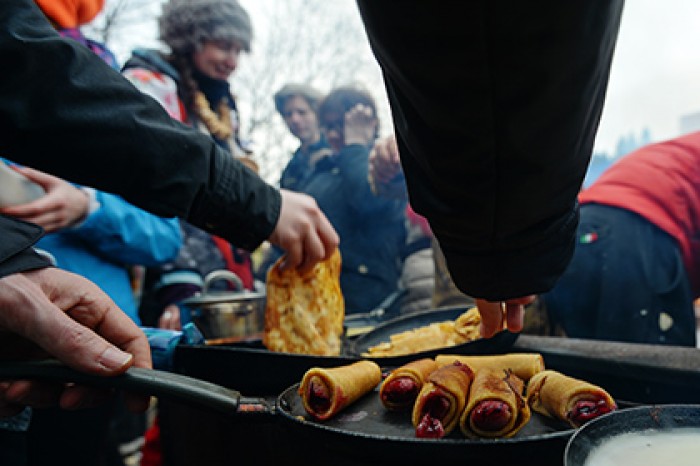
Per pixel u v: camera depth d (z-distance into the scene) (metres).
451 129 0.41
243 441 0.88
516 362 0.87
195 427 1.01
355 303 2.33
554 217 0.50
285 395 0.81
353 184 2.28
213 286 2.32
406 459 0.61
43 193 1.49
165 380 0.71
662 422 0.56
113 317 0.82
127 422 2.75
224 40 2.30
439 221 0.51
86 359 0.69
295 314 1.30
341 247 2.36
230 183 1.10
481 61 0.35
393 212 2.27
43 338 0.70
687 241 1.36
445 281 1.73
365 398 0.85
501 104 0.38
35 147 0.91
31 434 1.56
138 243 1.74
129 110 0.95
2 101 0.86
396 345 1.20
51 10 1.51
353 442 0.62
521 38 0.33
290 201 1.26
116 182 0.97
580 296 1.46
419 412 0.70
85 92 0.90
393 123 0.49
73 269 1.62
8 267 0.73
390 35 0.36
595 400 0.66
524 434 0.68
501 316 0.84
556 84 0.36
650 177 1.40
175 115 2.11
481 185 0.44
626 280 1.36
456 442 0.58
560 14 0.32
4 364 0.73
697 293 1.51
